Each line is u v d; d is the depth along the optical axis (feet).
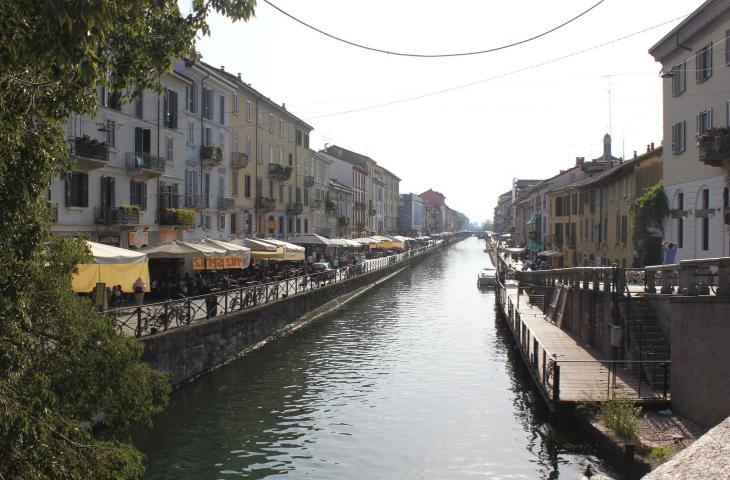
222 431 50.90
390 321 114.42
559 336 80.12
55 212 74.38
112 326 32.86
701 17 85.97
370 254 264.52
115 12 18.08
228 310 80.64
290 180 189.47
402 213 517.96
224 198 135.44
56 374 28.37
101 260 51.78
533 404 57.88
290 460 44.91
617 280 61.62
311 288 120.26
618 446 38.96
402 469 43.52
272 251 112.57
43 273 27.40
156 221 104.63
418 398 61.67
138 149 98.73
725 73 81.30
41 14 16.93
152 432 50.26
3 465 20.47
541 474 41.55
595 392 49.21
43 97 23.82
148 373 34.04
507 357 82.17
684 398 44.04
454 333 101.24
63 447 23.44
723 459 9.84
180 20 26.55
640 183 120.57
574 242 179.93
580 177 189.47
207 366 68.64
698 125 89.40
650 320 59.00
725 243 81.56
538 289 117.29
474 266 281.13
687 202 93.35
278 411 56.70
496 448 47.32
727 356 38.93
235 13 26.35
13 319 23.90
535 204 272.92
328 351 85.25
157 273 105.50
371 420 54.44
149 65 26.63
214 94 132.67
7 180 22.52
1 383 22.16
